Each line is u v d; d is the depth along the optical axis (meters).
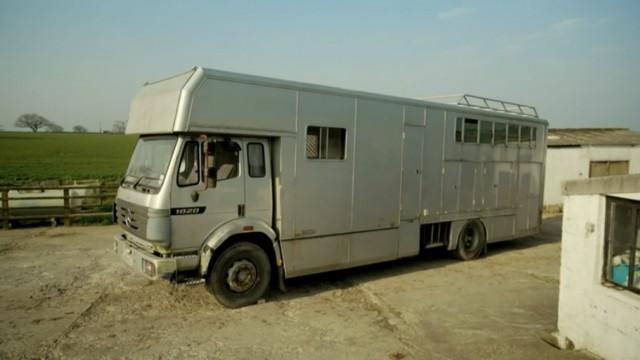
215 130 5.79
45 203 13.52
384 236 7.83
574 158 18.69
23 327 5.45
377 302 6.68
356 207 7.38
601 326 4.68
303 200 6.71
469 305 6.61
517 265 9.27
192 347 4.99
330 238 7.07
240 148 6.18
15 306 6.17
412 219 8.28
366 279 7.96
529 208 10.95
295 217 6.63
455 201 9.11
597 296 4.72
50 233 11.45
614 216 4.65
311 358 4.80
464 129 9.19
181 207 5.68
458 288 7.49
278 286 7.10
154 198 5.56
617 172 19.36
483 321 5.96
